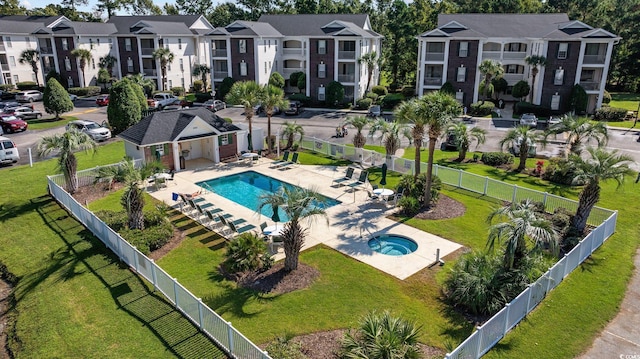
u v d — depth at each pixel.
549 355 12.63
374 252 18.69
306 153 34.62
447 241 19.69
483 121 47.78
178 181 27.83
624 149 36.00
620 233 20.59
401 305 14.93
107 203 24.33
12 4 97.75
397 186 24.52
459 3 92.94
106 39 70.94
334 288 15.96
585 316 14.44
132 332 13.78
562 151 34.56
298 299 15.28
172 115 31.08
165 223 20.78
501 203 24.16
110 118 40.22
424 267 17.44
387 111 53.88
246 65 60.53
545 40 49.81
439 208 23.48
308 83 59.16
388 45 74.19
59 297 15.92
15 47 69.88
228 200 24.83
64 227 21.55
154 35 64.12
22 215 23.11
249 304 15.00
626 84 71.62
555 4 80.06
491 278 14.76
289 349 12.30
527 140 28.91
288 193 16.58
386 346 10.60
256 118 49.62
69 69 68.75
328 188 26.59
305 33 62.59
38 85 70.44
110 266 17.80
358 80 57.88
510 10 77.81
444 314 14.41
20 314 15.44
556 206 22.55
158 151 29.05
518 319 13.99
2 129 41.19
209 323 13.27
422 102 21.67
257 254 17.33
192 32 71.00
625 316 14.52
